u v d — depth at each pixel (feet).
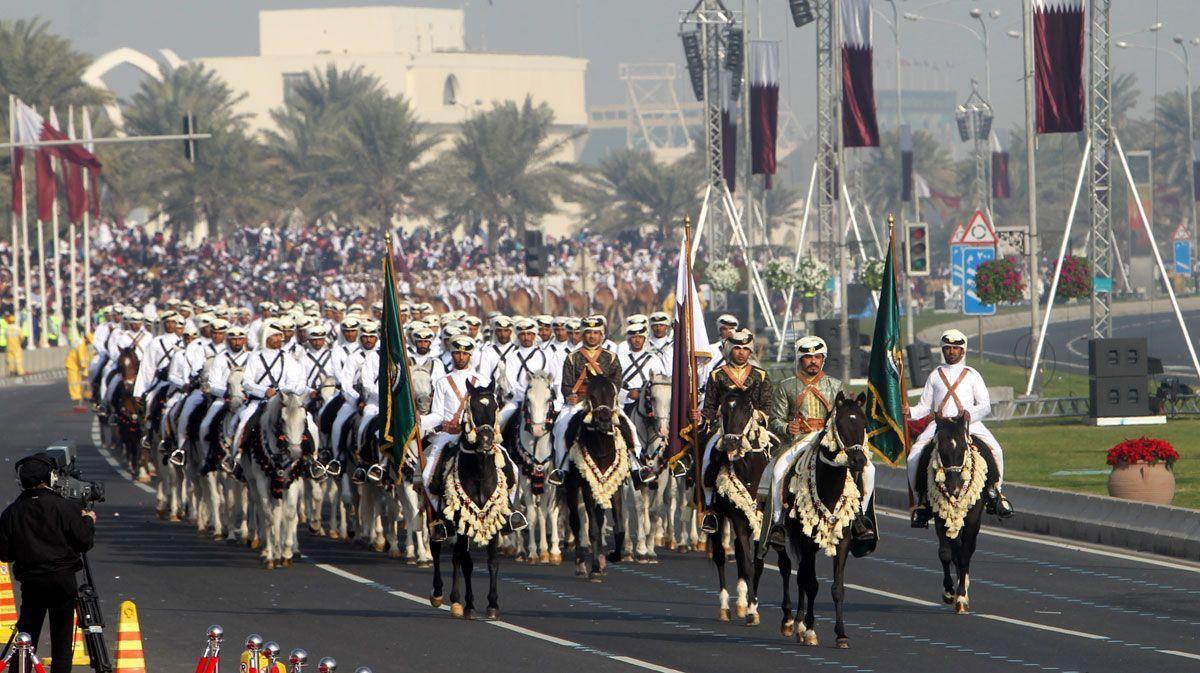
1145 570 225.76
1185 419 419.13
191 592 215.72
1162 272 453.58
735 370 185.47
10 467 376.07
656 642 176.86
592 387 215.10
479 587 217.77
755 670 161.17
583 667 163.63
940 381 203.10
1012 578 219.82
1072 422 420.36
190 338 301.84
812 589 173.78
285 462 233.76
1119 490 263.70
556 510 242.58
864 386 504.02
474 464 191.93
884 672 159.63
